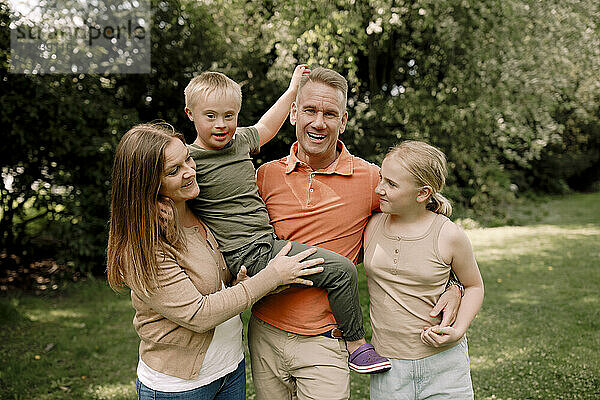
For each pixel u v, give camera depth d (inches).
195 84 76.6
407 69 413.7
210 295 67.9
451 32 324.8
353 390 137.9
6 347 174.7
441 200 79.7
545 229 392.2
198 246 73.2
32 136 239.9
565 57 354.0
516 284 235.6
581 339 166.9
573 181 652.1
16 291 241.0
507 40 332.8
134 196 65.8
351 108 385.7
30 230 278.7
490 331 176.6
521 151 478.0
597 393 129.6
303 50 296.7
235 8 315.6
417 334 76.8
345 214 81.7
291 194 83.0
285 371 83.0
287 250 75.6
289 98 90.5
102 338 182.7
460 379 77.6
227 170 77.7
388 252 78.7
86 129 252.4
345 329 78.2
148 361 71.6
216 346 72.9
